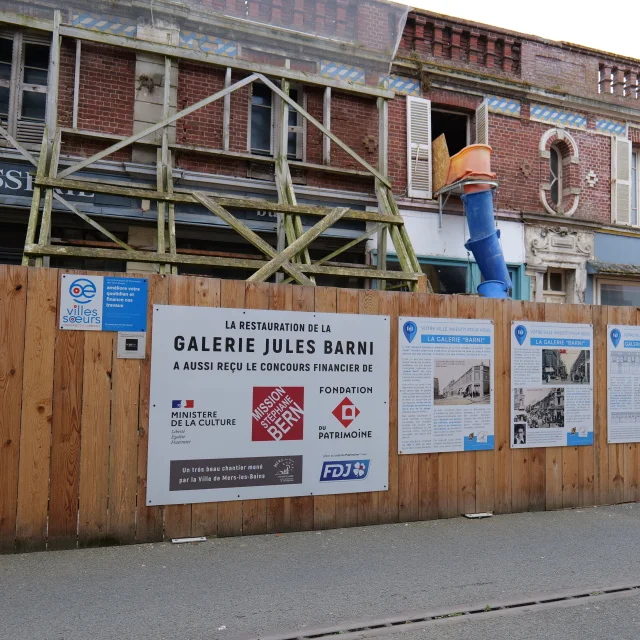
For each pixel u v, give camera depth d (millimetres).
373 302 6262
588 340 7254
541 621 4219
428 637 3955
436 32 12297
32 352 5176
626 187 13805
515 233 12594
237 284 5766
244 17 10469
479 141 12469
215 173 10289
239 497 5699
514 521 6504
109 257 7320
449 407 6527
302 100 11031
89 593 4410
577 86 13562
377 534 5938
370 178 11156
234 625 4008
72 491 5242
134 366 5422
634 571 5180
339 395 6070
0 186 9055
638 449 7543
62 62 9617
